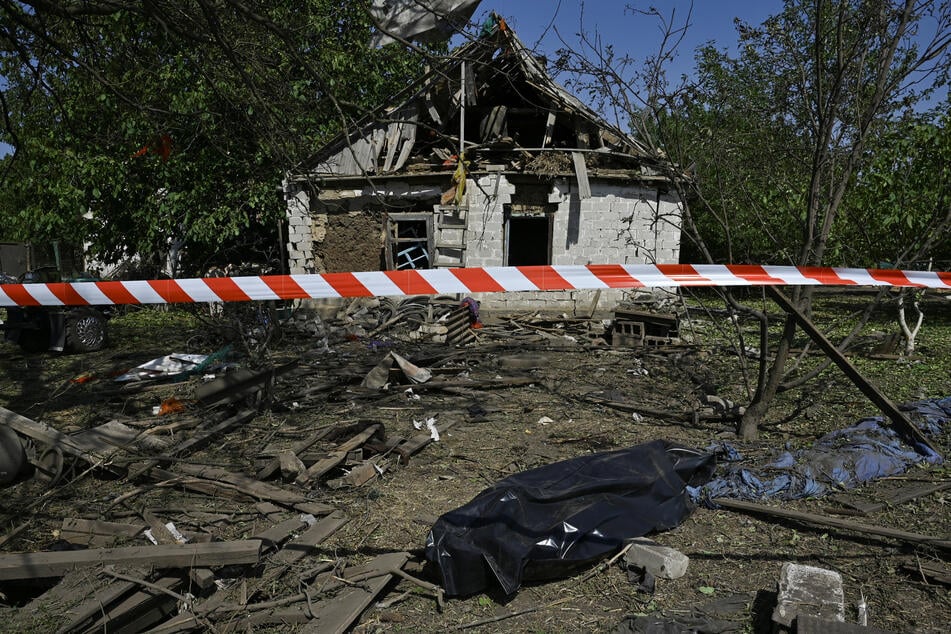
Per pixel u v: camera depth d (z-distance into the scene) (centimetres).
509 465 516
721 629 304
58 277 1196
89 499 448
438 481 483
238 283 393
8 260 1606
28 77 651
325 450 525
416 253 1366
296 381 779
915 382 787
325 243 1374
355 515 421
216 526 406
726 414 629
